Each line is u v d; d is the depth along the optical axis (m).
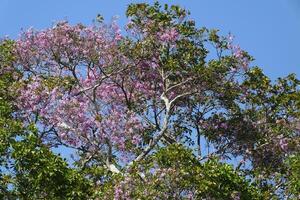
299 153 28.84
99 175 25.20
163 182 21.56
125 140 27.52
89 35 29.98
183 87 30.67
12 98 26.42
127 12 30.67
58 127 26.97
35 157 21.53
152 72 30.70
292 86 30.86
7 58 29.75
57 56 29.89
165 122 28.78
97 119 27.08
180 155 22.23
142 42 29.97
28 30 30.30
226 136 30.88
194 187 21.56
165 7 30.62
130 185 21.88
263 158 29.67
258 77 30.44
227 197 21.62
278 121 29.95
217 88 30.25
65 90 28.95
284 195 24.67
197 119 31.27
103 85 30.09
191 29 30.20
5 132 21.91
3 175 21.47
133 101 30.80
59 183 21.77
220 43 30.12
